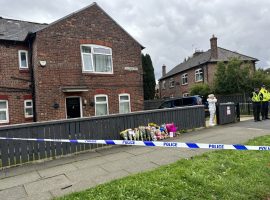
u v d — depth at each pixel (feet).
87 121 25.13
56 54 40.01
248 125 36.11
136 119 29.12
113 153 22.90
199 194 12.48
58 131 23.25
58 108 39.52
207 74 86.28
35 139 20.56
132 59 49.11
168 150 22.17
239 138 26.35
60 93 39.88
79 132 24.52
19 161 21.03
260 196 12.31
